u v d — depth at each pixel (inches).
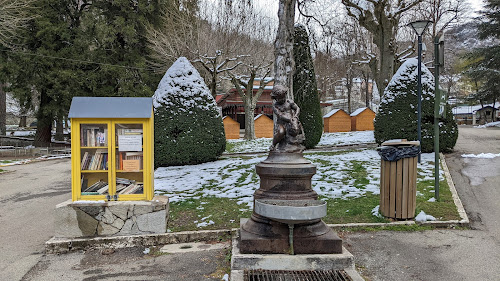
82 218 215.8
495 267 173.6
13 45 942.4
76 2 1061.1
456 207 260.7
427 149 472.4
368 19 809.5
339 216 253.3
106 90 971.9
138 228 219.3
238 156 578.9
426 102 468.4
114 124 222.2
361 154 493.7
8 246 219.1
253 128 997.8
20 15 844.6
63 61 940.6
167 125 484.1
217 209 277.9
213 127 506.0
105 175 226.8
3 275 173.6
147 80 1015.6
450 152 488.1
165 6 1037.8
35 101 1337.4
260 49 1013.8
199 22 988.6
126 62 1006.4
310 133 618.8
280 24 452.4
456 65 1792.6
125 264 185.6
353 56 1147.3
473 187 317.7
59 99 958.4
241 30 962.7
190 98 498.9
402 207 240.5
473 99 1418.6
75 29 983.0
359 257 190.4
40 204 339.6
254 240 175.8
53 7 968.9
